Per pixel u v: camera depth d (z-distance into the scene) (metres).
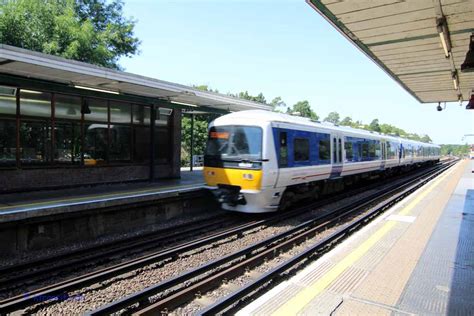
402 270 5.22
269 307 4.02
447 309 4.02
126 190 10.62
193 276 5.90
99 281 5.82
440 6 5.54
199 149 31.14
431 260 5.67
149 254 7.33
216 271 6.09
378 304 4.13
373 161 18.23
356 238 6.94
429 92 12.47
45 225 7.85
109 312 4.53
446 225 8.02
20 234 7.45
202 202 11.95
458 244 6.55
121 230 9.32
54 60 7.61
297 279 4.86
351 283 4.73
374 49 7.73
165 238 8.41
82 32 20.80
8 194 9.29
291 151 10.73
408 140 28.64
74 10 24.06
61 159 10.48
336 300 4.22
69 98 10.61
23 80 8.73
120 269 6.15
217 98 12.29
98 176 11.46
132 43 27.80
